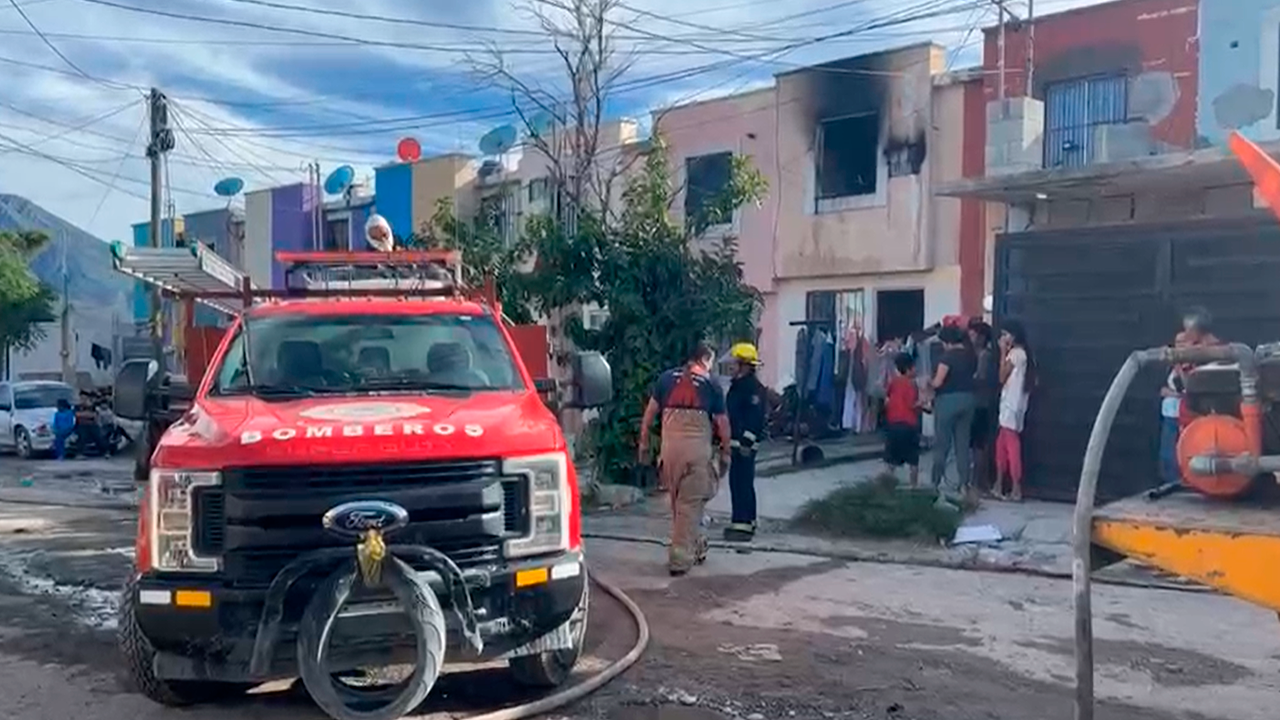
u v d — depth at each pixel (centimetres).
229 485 499
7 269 3294
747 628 728
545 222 1295
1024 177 1241
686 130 2192
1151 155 1244
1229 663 639
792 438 1742
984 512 1134
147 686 558
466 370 642
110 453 2342
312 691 468
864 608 782
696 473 897
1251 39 1454
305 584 488
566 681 604
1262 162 377
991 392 1241
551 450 546
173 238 2609
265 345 637
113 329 4125
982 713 557
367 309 674
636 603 798
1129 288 1148
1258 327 1068
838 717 552
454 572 499
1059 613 761
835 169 1983
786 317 2069
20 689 612
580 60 1504
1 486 1750
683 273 1306
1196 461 377
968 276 1797
